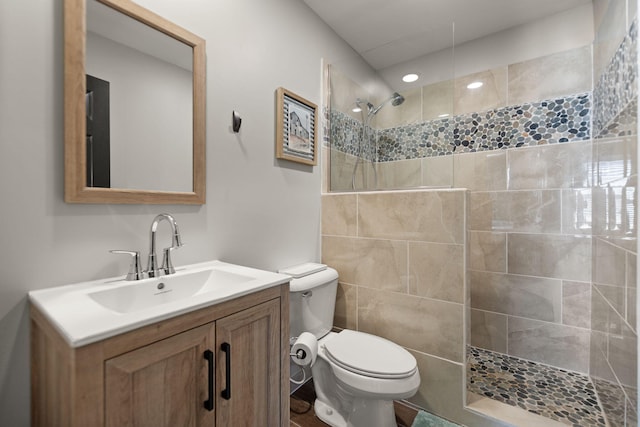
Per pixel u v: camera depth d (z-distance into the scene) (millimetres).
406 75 1940
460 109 2268
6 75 779
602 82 1610
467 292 1526
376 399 1248
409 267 1655
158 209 1105
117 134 977
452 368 1525
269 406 1003
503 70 2109
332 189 2053
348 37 2158
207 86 1257
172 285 1034
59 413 636
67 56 863
